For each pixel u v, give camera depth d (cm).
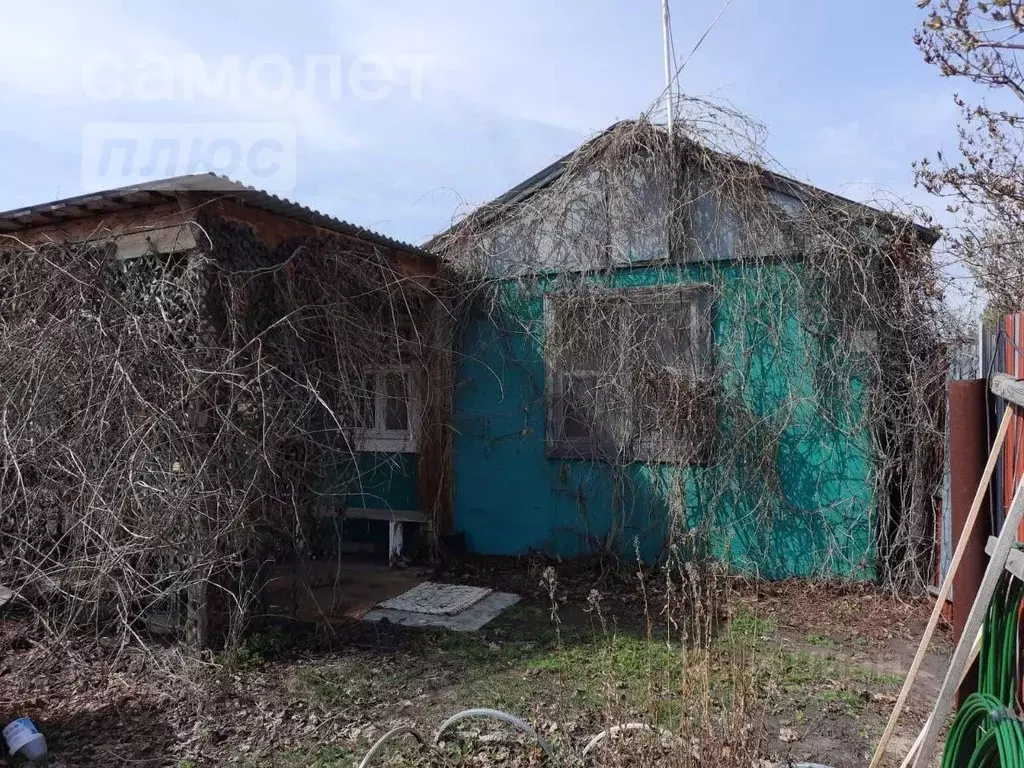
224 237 517
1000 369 329
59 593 510
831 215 673
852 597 636
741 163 695
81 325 499
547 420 766
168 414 461
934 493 622
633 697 420
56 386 495
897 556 653
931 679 464
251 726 402
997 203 838
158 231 514
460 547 793
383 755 367
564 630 554
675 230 716
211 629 499
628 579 692
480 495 798
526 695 435
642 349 725
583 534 752
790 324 683
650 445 720
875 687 450
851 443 663
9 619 546
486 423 795
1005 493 307
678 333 721
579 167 751
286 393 523
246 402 491
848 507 663
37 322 527
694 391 704
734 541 697
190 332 501
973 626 265
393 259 720
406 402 802
